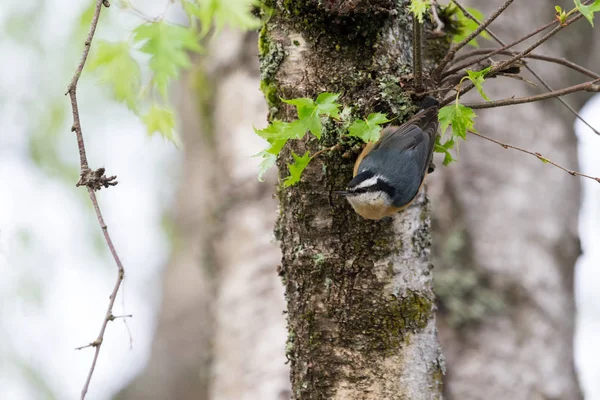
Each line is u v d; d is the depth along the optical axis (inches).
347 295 254.2
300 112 235.6
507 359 435.2
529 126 480.1
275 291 468.8
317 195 258.5
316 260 256.4
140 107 283.9
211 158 518.6
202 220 588.1
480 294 444.8
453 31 313.1
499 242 455.5
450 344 439.8
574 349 468.4
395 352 251.8
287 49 262.7
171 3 264.1
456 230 457.4
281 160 268.8
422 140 288.7
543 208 468.8
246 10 256.4
